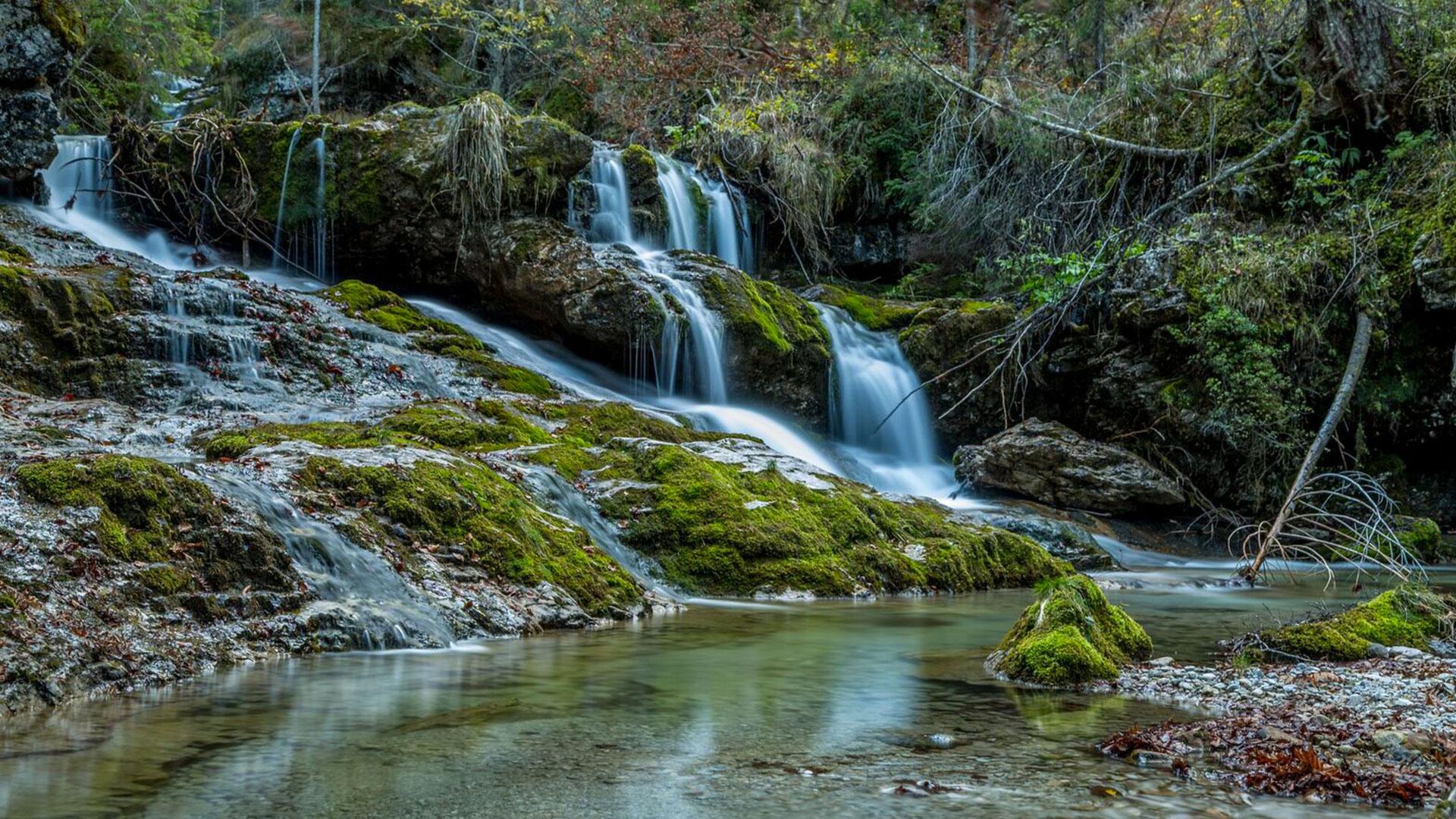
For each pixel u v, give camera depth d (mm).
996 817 3029
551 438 9977
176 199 15617
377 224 15422
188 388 9930
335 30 24500
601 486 8930
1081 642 5145
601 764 3512
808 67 19594
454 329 13516
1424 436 14078
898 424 15781
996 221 18188
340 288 13281
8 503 4934
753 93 20578
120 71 20922
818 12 21516
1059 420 15875
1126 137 17047
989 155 18984
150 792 3129
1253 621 7465
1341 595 9367
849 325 16359
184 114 23766
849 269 19891
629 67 20750
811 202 18844
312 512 6262
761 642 6141
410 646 5652
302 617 5406
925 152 18859
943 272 19266
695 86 20938
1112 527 13258
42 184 14328
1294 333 13945
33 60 13789
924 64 16969
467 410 10125
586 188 16328
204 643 4949
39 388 9547
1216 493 14148
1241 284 13977
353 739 3775
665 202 17234
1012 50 20219
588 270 14367
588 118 22422
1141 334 14766
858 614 7414
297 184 15555
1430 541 12664
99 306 10188
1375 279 13766
